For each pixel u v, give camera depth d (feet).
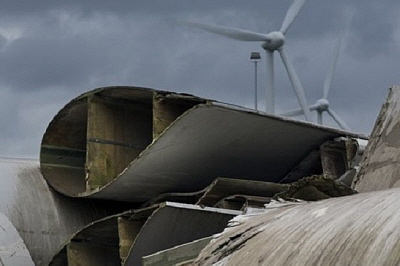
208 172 143.23
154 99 134.10
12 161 163.63
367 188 81.92
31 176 158.81
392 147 82.94
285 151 146.51
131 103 149.28
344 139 143.43
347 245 44.14
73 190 155.74
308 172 152.76
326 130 143.43
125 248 130.82
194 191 146.30
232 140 137.28
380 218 45.06
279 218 54.54
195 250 78.89
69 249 141.08
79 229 152.35
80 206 156.15
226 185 129.39
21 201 151.74
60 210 153.89
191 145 133.80
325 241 46.16
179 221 123.24
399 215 44.19
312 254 45.75
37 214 151.23
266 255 49.39
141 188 143.23
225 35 201.16
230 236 55.98
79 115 154.81
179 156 135.54
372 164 84.12
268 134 139.44
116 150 148.25
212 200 131.44
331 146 145.69
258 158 145.18
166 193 145.28
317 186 69.15
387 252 41.09
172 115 134.41
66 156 159.94
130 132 150.20
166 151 133.18
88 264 141.38
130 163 137.80
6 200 150.71
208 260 54.95
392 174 80.12
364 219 46.11
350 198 52.65
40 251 148.46
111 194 145.48
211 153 138.31
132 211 129.39
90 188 146.41
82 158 160.86
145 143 151.02
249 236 53.98
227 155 140.67
